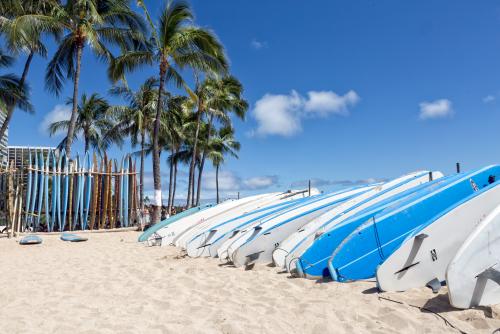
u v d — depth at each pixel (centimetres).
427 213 502
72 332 315
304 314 344
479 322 299
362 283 433
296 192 1027
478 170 570
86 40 1433
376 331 296
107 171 1391
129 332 314
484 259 338
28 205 1216
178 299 415
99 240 1047
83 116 2389
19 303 408
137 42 1569
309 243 549
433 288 382
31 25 1234
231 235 721
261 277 508
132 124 2217
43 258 726
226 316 348
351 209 606
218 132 2839
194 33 1277
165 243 916
